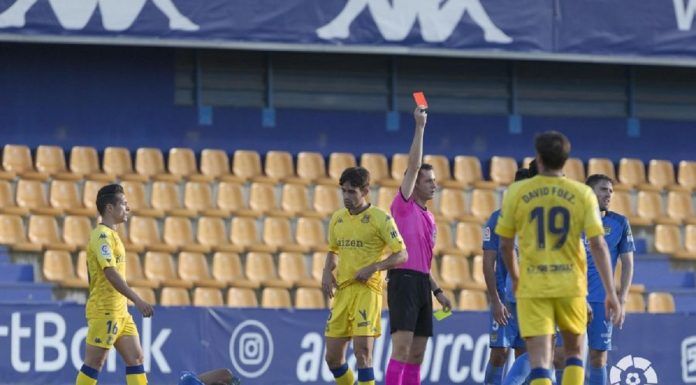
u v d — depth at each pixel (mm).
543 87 76562
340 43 67875
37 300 59594
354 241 40094
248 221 67875
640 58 71562
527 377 41094
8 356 50219
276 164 72062
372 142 74188
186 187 69188
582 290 32688
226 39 66625
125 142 70750
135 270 63781
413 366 41344
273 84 73250
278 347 52562
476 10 69500
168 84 71625
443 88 75312
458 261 67312
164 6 65875
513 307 42625
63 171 68750
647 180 76562
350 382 41500
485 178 75125
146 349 51250
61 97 70062
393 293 40594
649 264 69938
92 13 65000
